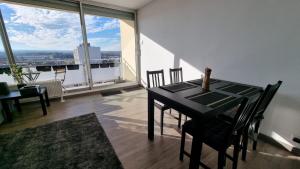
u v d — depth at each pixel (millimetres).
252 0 1791
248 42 1911
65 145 1825
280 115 1734
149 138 1942
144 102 3314
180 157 1573
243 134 1465
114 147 1788
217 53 2320
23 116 2617
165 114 2674
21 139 1950
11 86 2805
